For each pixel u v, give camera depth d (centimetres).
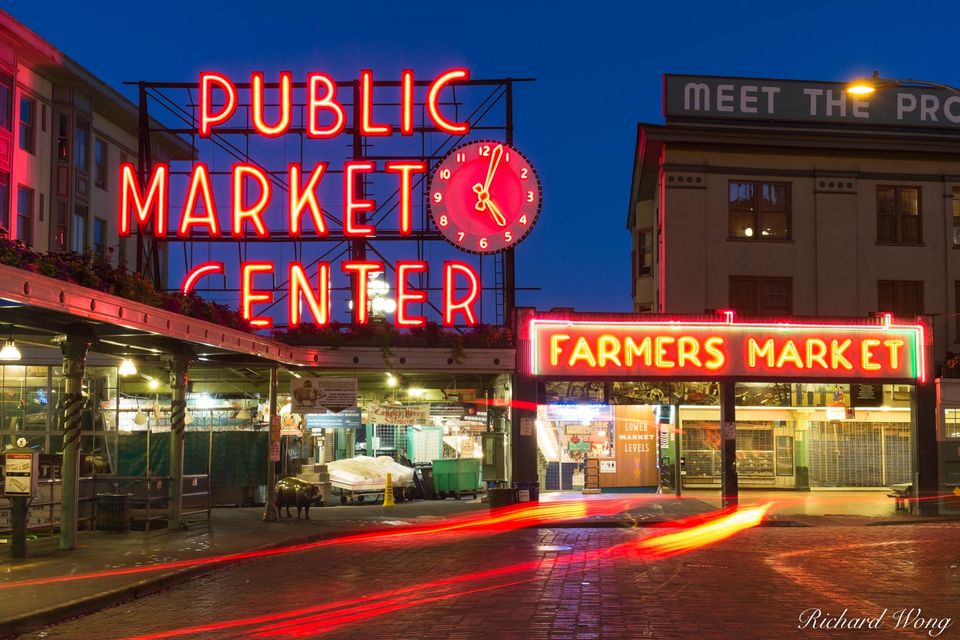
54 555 1877
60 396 2927
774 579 1545
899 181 3706
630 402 3506
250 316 3425
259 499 3222
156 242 3559
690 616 1214
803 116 3712
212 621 1262
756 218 3656
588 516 2741
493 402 3428
